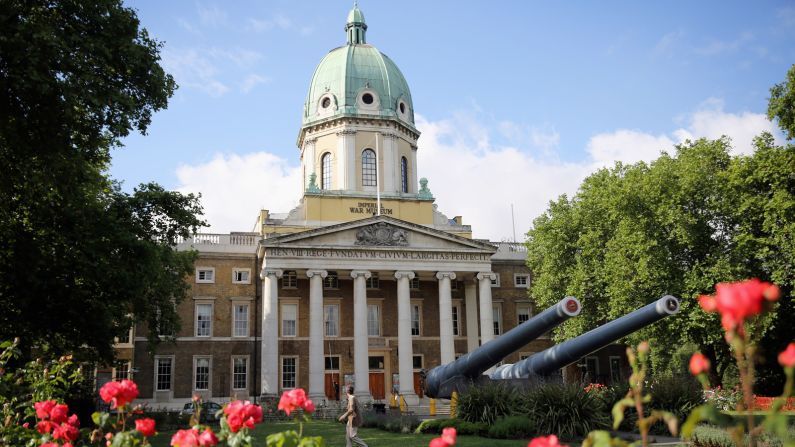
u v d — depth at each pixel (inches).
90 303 1119.6
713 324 1519.4
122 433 307.3
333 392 2135.8
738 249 1517.0
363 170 2341.3
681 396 946.1
